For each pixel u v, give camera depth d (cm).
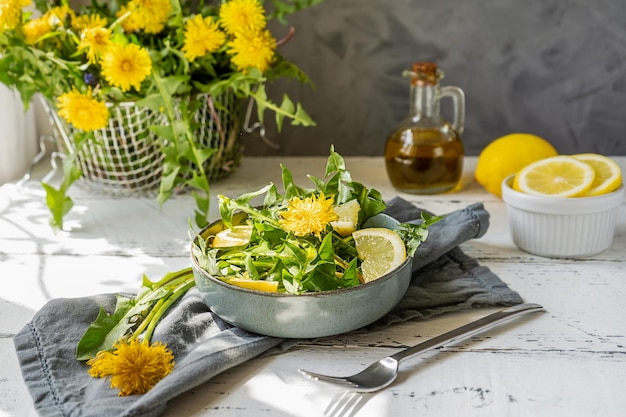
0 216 99
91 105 90
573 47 113
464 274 82
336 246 76
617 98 114
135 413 65
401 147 101
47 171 112
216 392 69
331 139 119
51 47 94
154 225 96
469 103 116
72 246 91
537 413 67
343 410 67
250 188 106
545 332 75
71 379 70
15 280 84
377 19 113
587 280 83
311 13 114
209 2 114
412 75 99
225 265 75
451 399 68
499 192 100
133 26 95
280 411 67
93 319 76
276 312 70
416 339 75
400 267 73
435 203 100
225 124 103
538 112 116
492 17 112
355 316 71
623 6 111
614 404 67
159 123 98
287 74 104
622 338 74
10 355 73
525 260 87
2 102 106
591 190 85
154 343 72
